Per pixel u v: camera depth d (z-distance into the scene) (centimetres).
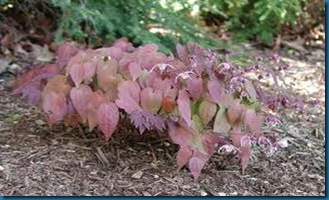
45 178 116
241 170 124
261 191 119
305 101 171
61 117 116
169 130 113
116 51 120
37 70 128
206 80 115
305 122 154
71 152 125
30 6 185
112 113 111
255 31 226
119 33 175
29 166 119
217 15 230
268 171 126
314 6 236
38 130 134
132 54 118
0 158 121
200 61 116
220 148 117
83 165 121
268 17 222
